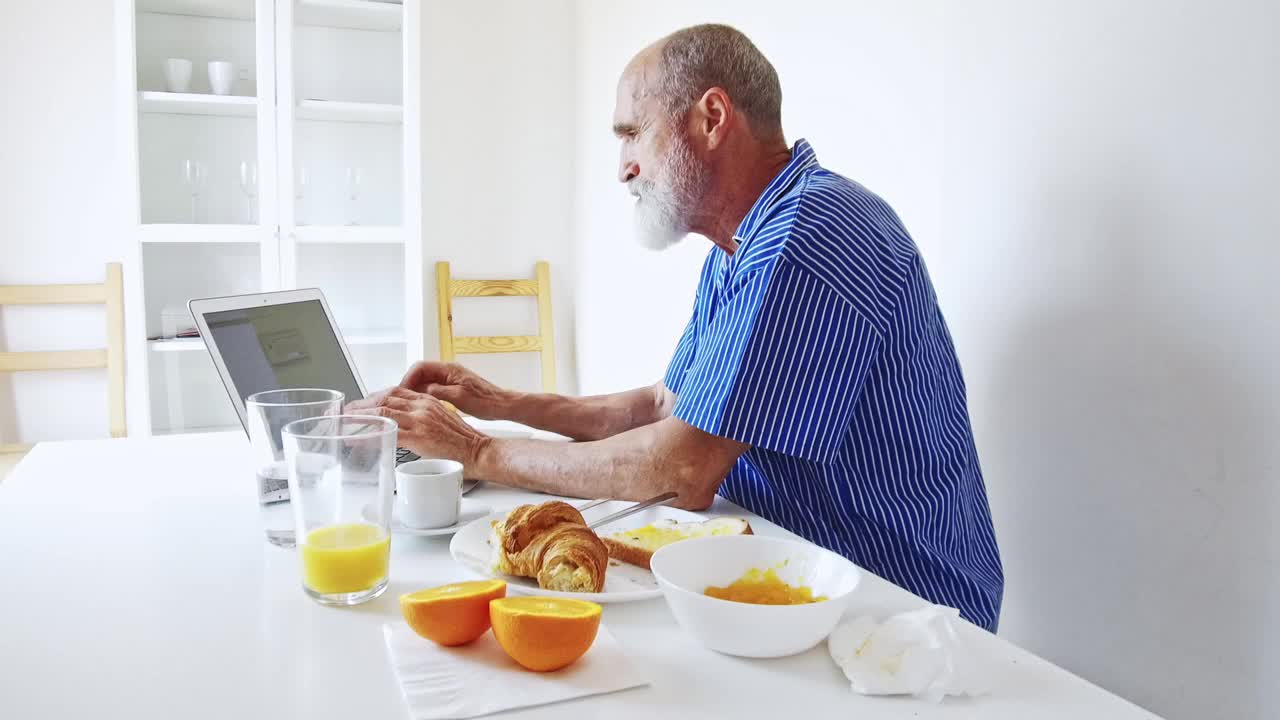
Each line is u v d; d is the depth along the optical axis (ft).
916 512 3.61
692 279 8.23
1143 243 3.85
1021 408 4.54
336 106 9.55
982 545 4.04
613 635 2.34
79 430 9.87
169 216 9.15
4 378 9.60
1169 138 3.71
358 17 9.58
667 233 4.37
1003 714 1.95
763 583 2.46
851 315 3.26
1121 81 3.92
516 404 4.91
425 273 11.00
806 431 3.18
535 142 11.28
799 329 3.21
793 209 3.37
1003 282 4.63
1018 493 4.60
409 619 2.19
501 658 2.17
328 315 4.98
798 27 6.49
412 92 9.76
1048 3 4.29
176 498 3.60
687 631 2.26
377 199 9.82
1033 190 4.42
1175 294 3.71
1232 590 3.53
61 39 9.50
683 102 4.05
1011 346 4.59
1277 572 3.36
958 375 4.03
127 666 2.12
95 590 2.61
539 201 11.36
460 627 2.18
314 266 9.64
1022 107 4.47
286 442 2.54
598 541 2.65
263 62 9.25
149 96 8.95
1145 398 3.86
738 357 3.19
